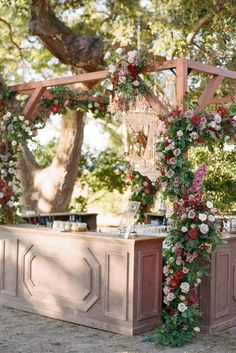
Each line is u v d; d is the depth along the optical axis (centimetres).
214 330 545
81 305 566
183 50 962
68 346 495
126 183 1405
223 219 626
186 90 522
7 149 689
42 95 684
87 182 1422
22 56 1414
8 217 682
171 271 511
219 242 510
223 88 853
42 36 986
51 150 1500
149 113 602
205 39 1000
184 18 984
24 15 1166
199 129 511
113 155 1432
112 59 560
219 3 963
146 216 784
